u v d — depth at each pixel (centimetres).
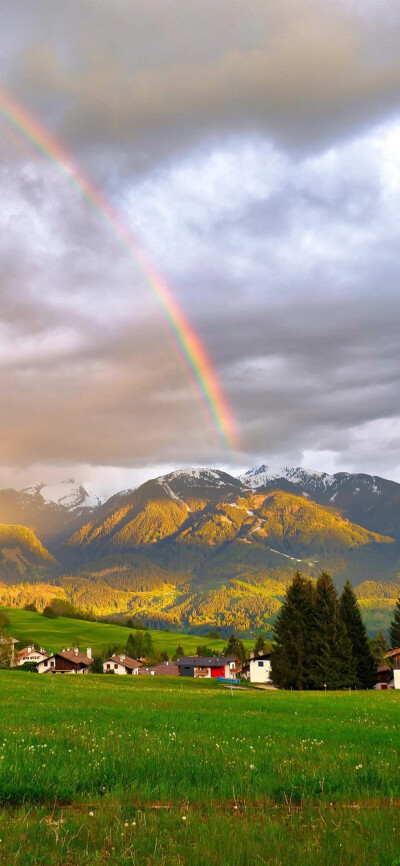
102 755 1856
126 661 16962
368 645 11662
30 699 4647
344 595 11925
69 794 1421
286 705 4644
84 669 16600
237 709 4156
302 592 11262
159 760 1794
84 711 3588
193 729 2766
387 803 1412
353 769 1723
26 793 1395
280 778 1596
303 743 2278
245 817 1284
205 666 17050
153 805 1384
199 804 1388
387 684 12825
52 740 2198
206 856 1041
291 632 11075
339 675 10800
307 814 1296
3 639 15962
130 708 3919
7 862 1009
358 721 3309
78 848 1086
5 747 1961
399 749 2172
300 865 1009
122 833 1138
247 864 1016
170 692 6475
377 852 1055
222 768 1719
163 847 1088
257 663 13875
